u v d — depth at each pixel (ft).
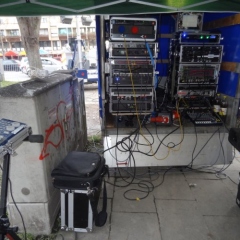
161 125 7.68
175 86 7.94
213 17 8.52
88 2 5.43
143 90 7.13
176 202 6.81
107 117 8.36
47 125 5.45
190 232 5.65
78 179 4.93
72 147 8.21
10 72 36.78
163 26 8.89
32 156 4.99
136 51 6.85
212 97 7.96
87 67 28.25
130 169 8.71
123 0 5.29
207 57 7.32
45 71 8.14
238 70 7.07
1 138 2.99
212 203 6.75
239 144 5.71
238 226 5.83
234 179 8.02
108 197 7.06
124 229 5.76
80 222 5.47
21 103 4.61
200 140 7.95
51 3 5.41
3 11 5.91
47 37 67.10
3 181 3.17
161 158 8.05
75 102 8.91
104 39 7.10
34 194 5.27
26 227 5.52
